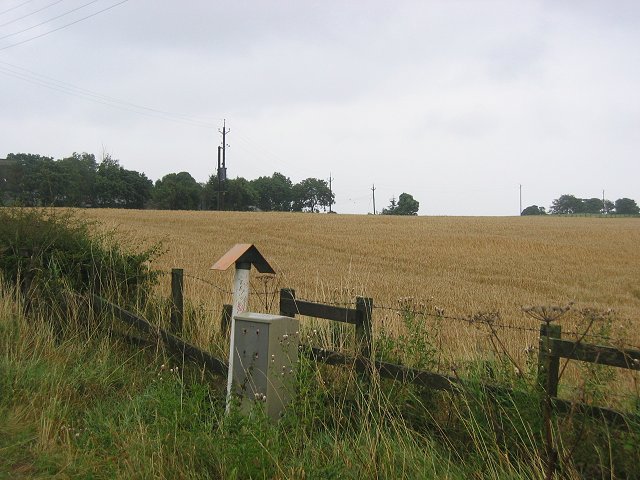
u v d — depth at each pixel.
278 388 5.36
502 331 8.48
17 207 9.52
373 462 4.48
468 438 5.03
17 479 4.48
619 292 25.62
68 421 5.48
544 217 85.94
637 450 4.11
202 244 34.88
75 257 8.69
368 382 5.52
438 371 5.75
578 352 4.41
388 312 8.33
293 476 4.30
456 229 56.56
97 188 95.25
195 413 5.21
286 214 75.00
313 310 6.07
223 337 7.28
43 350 7.16
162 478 4.39
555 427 4.46
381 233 50.19
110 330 7.73
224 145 87.12
